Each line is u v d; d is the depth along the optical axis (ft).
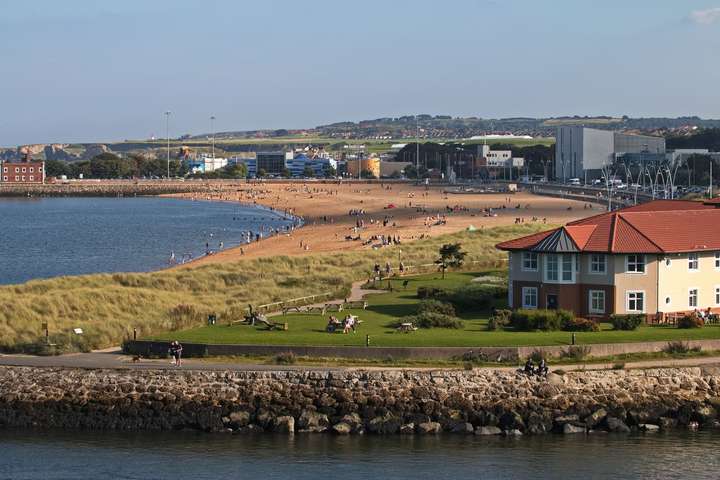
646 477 273.13
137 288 510.99
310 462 279.90
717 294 416.05
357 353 329.31
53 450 290.56
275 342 346.74
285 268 629.10
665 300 402.11
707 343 343.67
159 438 297.94
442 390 301.22
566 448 289.94
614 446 291.99
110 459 284.20
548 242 411.95
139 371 309.83
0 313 412.77
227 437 297.53
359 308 444.55
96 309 435.94
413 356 327.47
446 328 385.29
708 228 422.82
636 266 400.88
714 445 292.81
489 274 559.79
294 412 301.63
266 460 281.74
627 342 343.05
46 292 483.51
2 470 277.44
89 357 337.72
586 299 408.46
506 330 378.94
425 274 572.51
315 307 445.78
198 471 276.00
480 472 274.36
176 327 392.68
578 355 330.54
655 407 306.35
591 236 413.39
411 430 297.12
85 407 306.76
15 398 309.63
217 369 310.65
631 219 422.00
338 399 301.63
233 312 428.56
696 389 312.29
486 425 298.56
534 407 301.22
